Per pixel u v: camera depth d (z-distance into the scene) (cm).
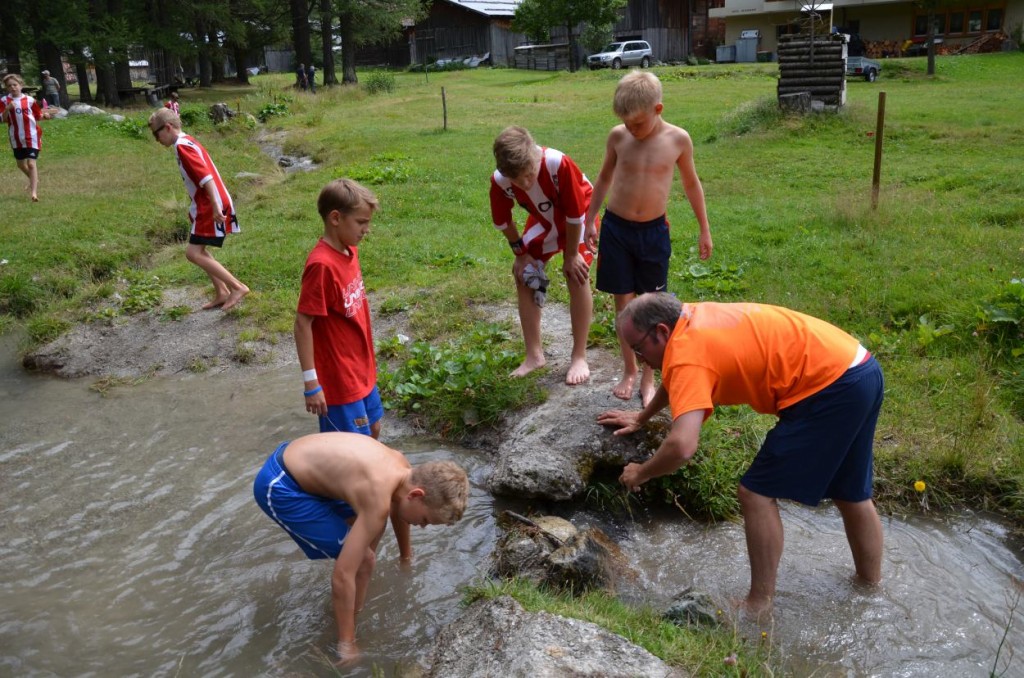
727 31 4159
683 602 331
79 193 1165
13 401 598
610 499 425
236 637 339
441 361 566
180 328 691
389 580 372
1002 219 834
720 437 447
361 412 408
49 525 428
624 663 280
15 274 805
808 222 890
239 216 1041
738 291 672
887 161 1237
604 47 3997
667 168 425
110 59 2761
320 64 5253
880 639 319
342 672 318
